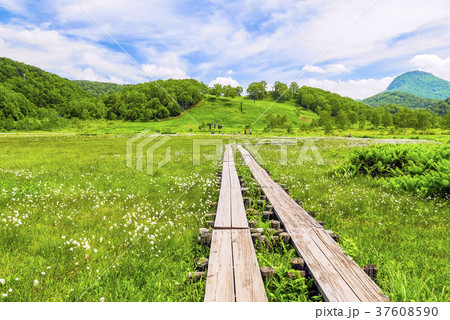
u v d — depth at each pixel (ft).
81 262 13.06
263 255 12.82
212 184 30.68
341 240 14.87
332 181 32.55
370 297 8.74
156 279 11.84
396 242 16.07
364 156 37.24
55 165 44.04
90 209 21.34
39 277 11.66
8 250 13.74
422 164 32.27
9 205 21.31
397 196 25.55
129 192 27.37
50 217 19.22
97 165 45.32
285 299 9.54
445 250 14.90
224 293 8.78
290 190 28.07
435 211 21.09
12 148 77.56
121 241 15.60
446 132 276.82
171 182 32.50
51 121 424.46
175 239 15.83
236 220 15.79
